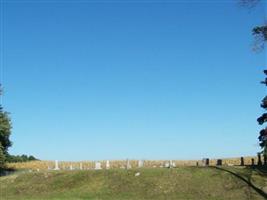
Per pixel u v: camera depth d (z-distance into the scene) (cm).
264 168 5378
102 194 5209
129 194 5106
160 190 5088
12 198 5203
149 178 5422
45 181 5906
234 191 4806
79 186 5578
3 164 8756
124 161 9112
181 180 5244
